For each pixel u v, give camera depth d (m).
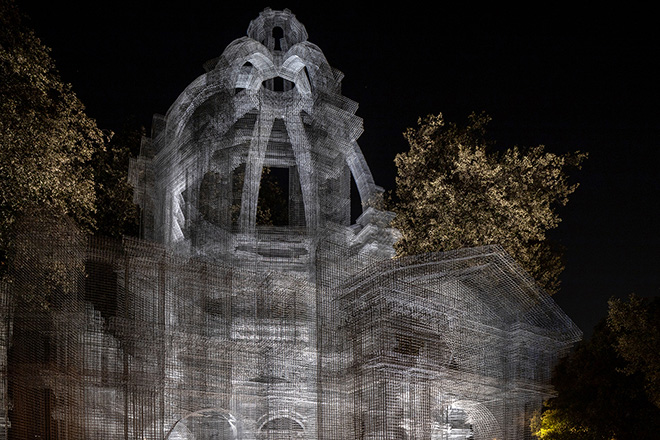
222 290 18.50
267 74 23.23
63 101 23.03
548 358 21.70
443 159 36.31
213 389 17.47
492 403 20.80
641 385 28.08
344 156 22.70
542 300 21.66
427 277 19.45
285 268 22.88
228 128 21.88
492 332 20.62
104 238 17.05
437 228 33.19
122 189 30.86
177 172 22.03
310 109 23.80
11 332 15.95
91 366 15.86
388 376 17.00
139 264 17.42
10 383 15.31
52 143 21.48
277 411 19.14
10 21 21.44
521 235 34.72
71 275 15.98
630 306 26.28
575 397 29.48
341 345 17.77
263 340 19.03
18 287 15.80
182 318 17.67
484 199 33.88
